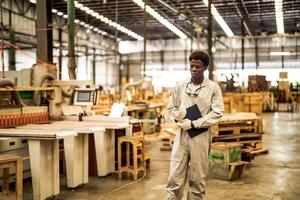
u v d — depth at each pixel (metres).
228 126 6.84
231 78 14.37
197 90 3.14
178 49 23.92
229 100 9.84
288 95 19.28
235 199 4.30
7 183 3.83
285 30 21.38
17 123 4.95
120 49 24.58
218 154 5.31
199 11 15.62
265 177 5.38
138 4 13.45
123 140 5.31
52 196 4.30
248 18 17.16
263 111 17.84
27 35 14.38
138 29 20.55
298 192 4.59
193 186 3.15
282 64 22.50
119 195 4.46
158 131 10.49
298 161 6.51
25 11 14.41
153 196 4.41
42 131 4.16
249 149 6.78
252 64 22.92
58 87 5.75
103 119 5.67
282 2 14.29
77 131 4.35
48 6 6.93
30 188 4.80
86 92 5.89
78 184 4.80
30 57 16.06
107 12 15.76
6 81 4.64
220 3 14.20
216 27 20.06
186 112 3.10
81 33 19.30
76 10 15.06
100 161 5.37
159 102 12.38
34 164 4.02
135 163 5.25
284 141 8.88
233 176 5.25
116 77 25.27
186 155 3.14
